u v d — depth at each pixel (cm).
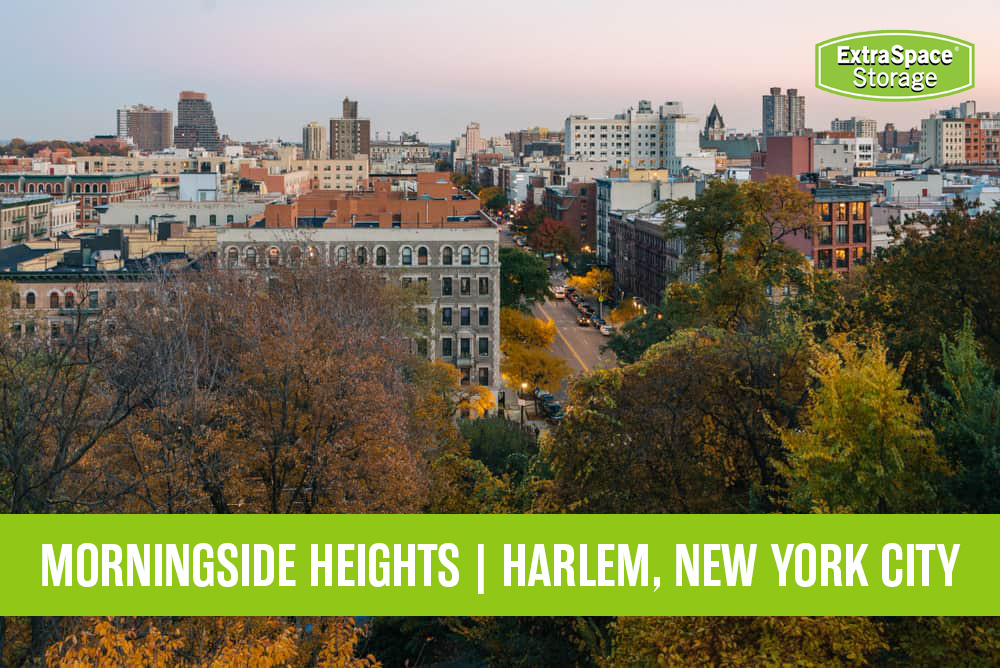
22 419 4266
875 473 3562
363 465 5581
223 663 3369
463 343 12275
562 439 5012
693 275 16075
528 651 4391
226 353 7294
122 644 3259
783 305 7438
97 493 4950
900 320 6012
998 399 3625
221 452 5475
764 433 4759
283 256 12181
